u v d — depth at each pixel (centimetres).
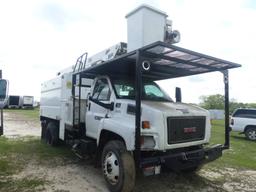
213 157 504
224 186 509
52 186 478
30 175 542
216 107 5916
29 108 4691
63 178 528
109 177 460
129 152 432
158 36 498
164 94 610
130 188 419
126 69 563
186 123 460
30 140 991
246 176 584
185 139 457
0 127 494
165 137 426
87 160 669
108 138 523
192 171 584
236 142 1160
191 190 479
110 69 562
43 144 898
